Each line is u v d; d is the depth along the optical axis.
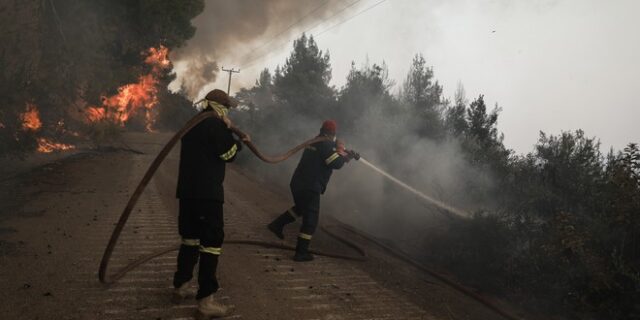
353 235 7.35
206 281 3.61
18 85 11.83
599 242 4.79
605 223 4.95
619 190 4.79
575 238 4.64
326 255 5.85
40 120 15.20
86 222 6.59
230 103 4.02
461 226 6.40
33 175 10.69
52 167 12.21
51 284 4.09
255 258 5.49
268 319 3.74
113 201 8.36
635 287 4.32
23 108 12.22
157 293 4.08
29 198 8.05
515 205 6.17
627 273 4.31
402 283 5.05
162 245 5.67
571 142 6.30
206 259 3.64
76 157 15.02
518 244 5.67
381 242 6.96
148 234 6.18
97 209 7.55
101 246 5.45
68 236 5.76
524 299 4.95
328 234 7.18
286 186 12.73
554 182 5.93
